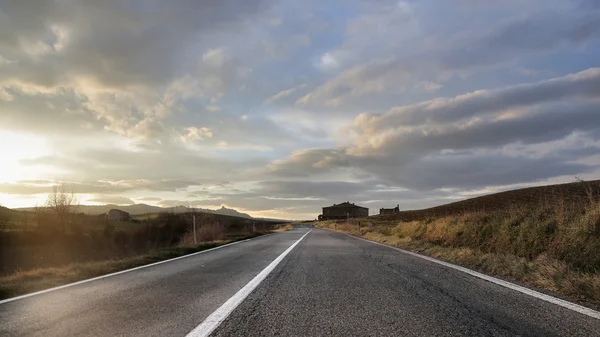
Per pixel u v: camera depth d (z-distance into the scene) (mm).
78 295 5539
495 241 11250
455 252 10719
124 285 6422
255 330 3529
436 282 6395
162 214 42938
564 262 7164
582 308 4430
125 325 3738
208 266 9172
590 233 7906
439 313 4191
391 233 24047
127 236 42312
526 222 10336
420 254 12117
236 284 6305
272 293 5430
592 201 9125
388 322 3807
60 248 34938
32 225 39531
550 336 3346
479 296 5172
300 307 4504
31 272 8250
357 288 5816
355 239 23094
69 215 41062
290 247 15664
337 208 146375
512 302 4777
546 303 4719
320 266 8773
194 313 4238
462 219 15469
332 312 4246
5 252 30453
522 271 6977
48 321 3955
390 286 5996
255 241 21344
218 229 26672
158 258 11703
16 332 3553
